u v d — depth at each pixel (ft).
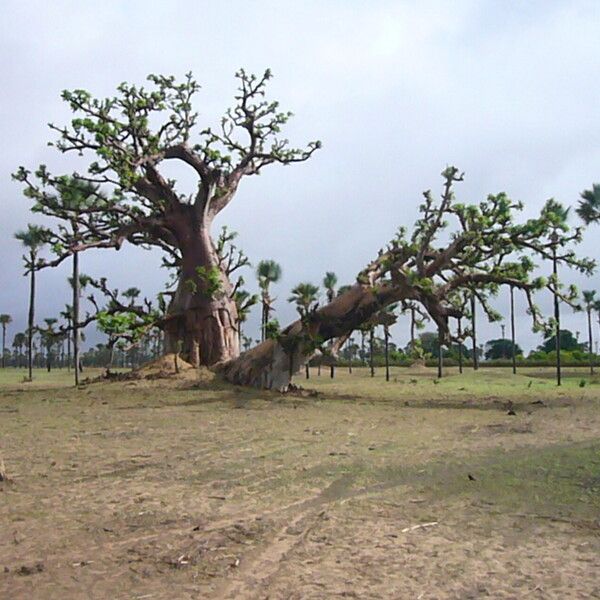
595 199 122.01
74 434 55.88
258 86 116.78
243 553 23.75
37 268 102.99
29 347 165.68
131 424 62.80
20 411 75.15
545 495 32.22
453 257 95.45
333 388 117.80
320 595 19.83
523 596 19.67
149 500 31.91
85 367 298.56
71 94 106.11
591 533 25.96
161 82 111.96
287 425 62.03
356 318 96.78
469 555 23.41
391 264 94.12
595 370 202.59
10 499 32.24
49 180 105.81
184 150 111.96
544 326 96.07
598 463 40.06
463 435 53.88
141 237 114.52
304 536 25.81
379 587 20.42
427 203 94.12
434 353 257.14
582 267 96.12
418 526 27.09
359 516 28.73
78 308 120.78
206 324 109.60
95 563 22.82
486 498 31.78
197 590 20.33
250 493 33.32
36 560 23.17
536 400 86.84
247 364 100.37
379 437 53.31
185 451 46.55
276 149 119.75
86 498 32.40
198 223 111.96
